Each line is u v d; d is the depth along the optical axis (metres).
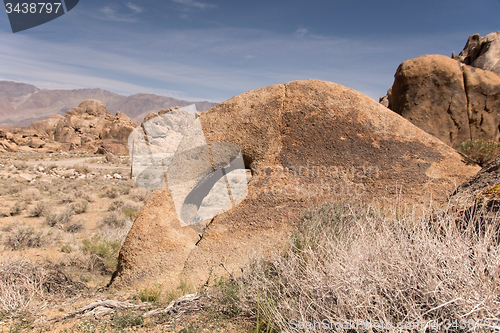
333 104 6.05
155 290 4.36
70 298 4.81
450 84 9.40
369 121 5.91
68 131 85.69
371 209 4.04
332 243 2.86
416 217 3.12
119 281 4.99
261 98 6.32
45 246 10.46
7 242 10.49
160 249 5.03
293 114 6.02
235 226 5.02
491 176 3.69
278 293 2.73
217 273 4.50
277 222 4.92
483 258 2.02
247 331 2.73
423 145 5.71
